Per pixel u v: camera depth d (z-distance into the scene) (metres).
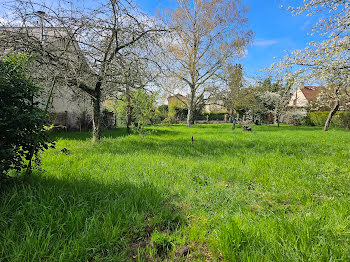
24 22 5.79
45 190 2.92
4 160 2.73
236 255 1.83
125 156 5.80
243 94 21.05
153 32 7.42
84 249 1.83
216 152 7.04
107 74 7.22
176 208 2.82
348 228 2.27
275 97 28.38
